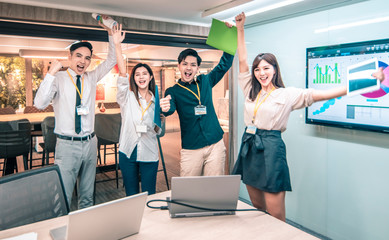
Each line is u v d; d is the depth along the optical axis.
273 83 2.55
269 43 3.56
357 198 2.83
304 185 3.31
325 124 2.98
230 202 1.68
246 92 2.78
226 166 4.34
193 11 3.21
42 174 1.71
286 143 3.48
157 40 3.76
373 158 2.68
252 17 3.38
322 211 3.15
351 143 2.84
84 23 3.07
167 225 1.57
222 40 2.75
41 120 3.06
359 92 2.10
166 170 4.01
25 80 2.99
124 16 3.33
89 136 2.90
